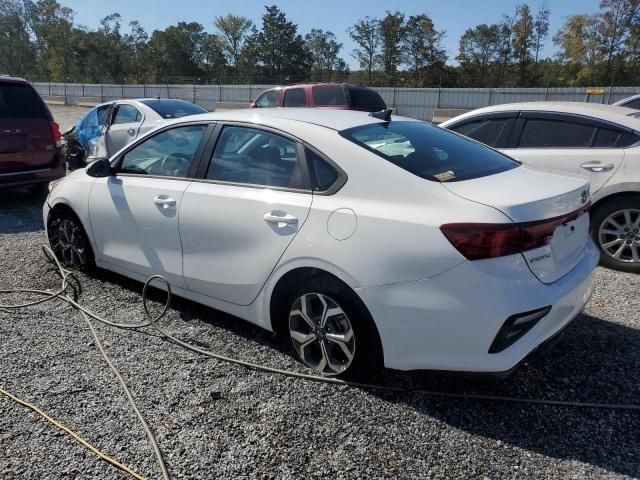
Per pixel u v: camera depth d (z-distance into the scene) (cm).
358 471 243
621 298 439
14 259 530
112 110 997
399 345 277
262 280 328
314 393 302
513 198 267
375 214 280
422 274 264
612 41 5869
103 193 427
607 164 499
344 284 292
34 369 322
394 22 7181
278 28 8544
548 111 544
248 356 343
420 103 3088
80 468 242
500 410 288
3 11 7956
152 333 373
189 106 1017
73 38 8244
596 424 276
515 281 255
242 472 242
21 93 749
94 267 470
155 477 238
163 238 383
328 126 329
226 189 348
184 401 293
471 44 7156
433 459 251
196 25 9125
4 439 261
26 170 748
